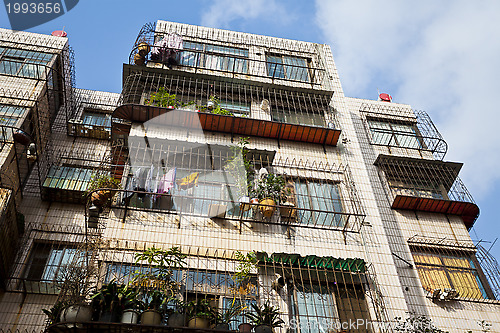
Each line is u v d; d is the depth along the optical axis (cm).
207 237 1293
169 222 1298
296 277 1223
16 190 1552
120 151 1519
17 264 1438
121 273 1156
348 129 1812
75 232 1575
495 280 1580
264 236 1343
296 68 2062
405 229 1719
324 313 1179
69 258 1508
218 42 2072
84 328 911
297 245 1348
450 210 1780
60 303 973
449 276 1597
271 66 2041
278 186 1448
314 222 1449
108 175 1455
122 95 1648
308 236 1381
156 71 1758
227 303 1156
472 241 1705
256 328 999
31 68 1869
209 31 2109
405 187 1877
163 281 1088
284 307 1159
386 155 1900
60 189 1633
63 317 923
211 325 998
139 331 924
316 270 1234
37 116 1705
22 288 1386
